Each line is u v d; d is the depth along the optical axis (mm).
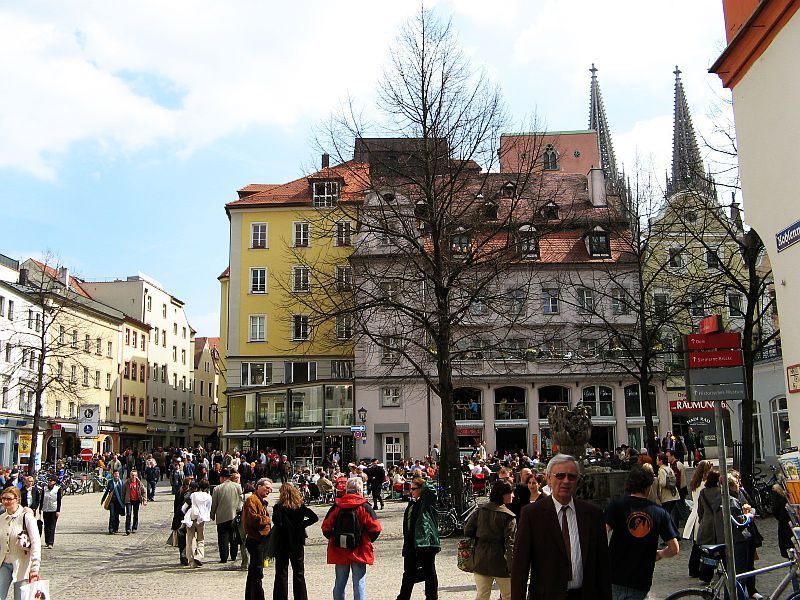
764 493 23359
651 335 27359
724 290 24891
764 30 13953
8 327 56438
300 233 61031
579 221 30547
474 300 23656
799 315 13266
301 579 11930
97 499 42312
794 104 13312
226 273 68500
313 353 59562
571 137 76312
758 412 40375
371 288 26562
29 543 10664
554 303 52531
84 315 68375
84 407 37188
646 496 7754
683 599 8641
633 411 54375
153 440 85125
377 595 13273
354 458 51188
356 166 24750
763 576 11492
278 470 47625
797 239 13250
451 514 21047
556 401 54219
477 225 23703
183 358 94938
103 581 15805
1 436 55375
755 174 14633
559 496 6531
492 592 13242
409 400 54281
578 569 6418
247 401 59125
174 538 19094
